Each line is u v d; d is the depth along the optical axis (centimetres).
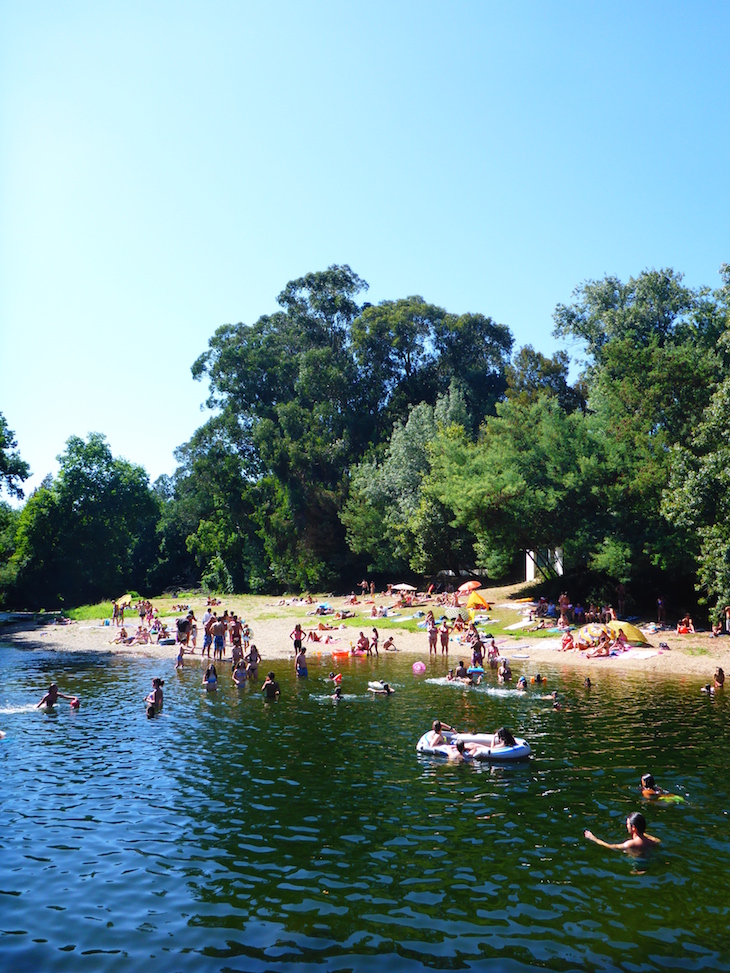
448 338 8356
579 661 3716
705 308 5488
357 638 4762
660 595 4619
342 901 1094
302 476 7788
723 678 2992
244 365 8625
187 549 10238
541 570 5422
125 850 1293
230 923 1027
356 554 7456
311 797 1596
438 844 1320
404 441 6788
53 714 2514
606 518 4503
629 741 2100
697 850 1292
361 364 8369
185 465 11444
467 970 903
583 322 6788
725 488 3397
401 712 2528
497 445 5062
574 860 1248
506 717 2438
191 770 1809
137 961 928
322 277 8769
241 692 2956
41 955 942
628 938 984
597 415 4956
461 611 5056
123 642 4750
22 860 1248
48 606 8462
